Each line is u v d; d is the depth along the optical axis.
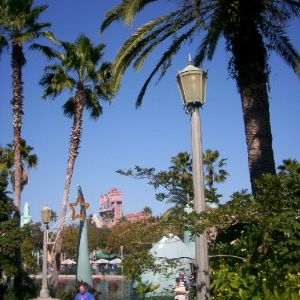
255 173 9.38
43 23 20.02
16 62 19.66
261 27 10.99
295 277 5.60
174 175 6.23
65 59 20.45
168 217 5.83
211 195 7.19
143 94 12.23
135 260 5.36
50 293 17.83
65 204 20.20
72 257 68.12
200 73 5.33
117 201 164.38
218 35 11.30
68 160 20.59
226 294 5.85
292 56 11.40
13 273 15.82
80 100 20.75
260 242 6.08
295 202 5.72
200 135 5.25
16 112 19.58
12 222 16.31
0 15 19.56
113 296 21.67
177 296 9.48
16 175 19.08
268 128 9.69
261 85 9.87
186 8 10.78
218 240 6.93
